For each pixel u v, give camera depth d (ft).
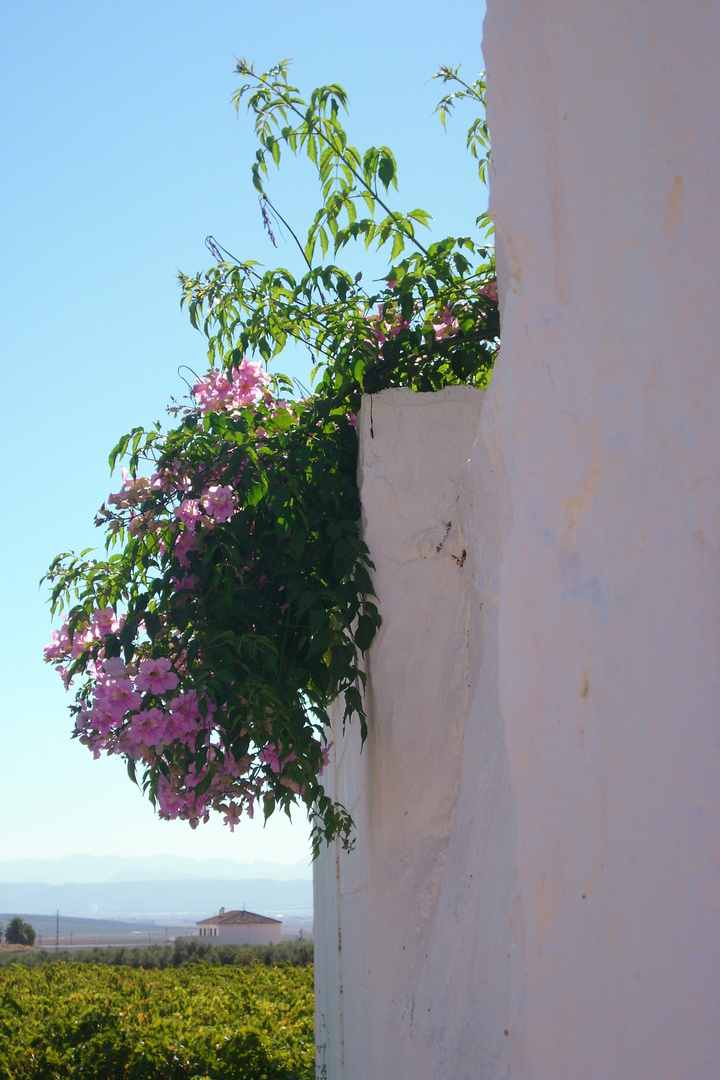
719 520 2.27
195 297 9.91
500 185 4.04
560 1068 3.05
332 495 8.54
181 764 8.38
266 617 8.57
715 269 2.33
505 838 4.32
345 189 9.35
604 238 3.02
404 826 7.42
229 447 8.57
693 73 2.46
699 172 2.42
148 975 69.26
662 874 2.44
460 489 8.04
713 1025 2.16
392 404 8.34
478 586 6.71
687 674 2.38
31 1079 25.64
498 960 4.17
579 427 3.17
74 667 8.86
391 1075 6.78
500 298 5.10
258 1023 27.68
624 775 2.70
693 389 2.43
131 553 8.94
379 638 7.84
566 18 3.37
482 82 10.64
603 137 3.05
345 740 10.23
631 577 2.73
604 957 2.76
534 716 3.42
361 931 8.55
